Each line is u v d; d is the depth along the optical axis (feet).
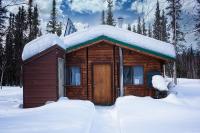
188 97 57.21
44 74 48.70
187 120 31.71
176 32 122.01
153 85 52.65
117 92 56.13
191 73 282.36
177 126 28.12
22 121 31.30
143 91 55.88
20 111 41.75
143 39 55.62
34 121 31.17
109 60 56.59
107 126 31.78
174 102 46.65
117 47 56.70
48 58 48.80
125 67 56.65
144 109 39.01
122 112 36.99
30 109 43.04
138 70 56.39
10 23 147.02
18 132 25.36
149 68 56.08
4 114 38.83
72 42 55.11
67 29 77.41
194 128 27.04
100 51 56.80
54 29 162.50
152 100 45.83
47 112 37.45
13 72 171.94
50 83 48.60
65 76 56.24
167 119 32.35
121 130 26.48
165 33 159.43
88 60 56.85
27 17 147.23
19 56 148.15
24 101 48.42
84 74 56.70
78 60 56.90
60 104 43.47
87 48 56.90
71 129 26.78
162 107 40.45
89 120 32.17
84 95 56.59
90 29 56.54
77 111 38.06
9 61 165.99
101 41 55.42
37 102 48.32
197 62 242.78
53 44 48.70
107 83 56.59
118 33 55.36
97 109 48.62
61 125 28.78
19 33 150.10
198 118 33.09
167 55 53.62
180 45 122.11
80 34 56.34
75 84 57.00
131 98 47.24
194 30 52.80
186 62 283.18
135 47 54.13
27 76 48.85
